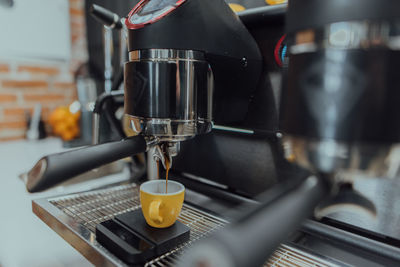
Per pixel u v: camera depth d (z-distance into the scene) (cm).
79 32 130
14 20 103
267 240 17
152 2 36
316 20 20
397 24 18
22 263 40
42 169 27
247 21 45
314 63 20
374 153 19
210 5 35
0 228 50
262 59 46
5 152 100
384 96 19
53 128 125
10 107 118
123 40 60
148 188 43
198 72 34
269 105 47
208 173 56
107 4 96
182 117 33
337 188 22
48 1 112
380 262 36
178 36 32
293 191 21
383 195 37
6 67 115
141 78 33
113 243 36
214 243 16
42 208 48
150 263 34
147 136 36
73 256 42
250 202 49
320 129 20
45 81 126
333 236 40
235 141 52
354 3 18
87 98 105
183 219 45
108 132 67
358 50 19
